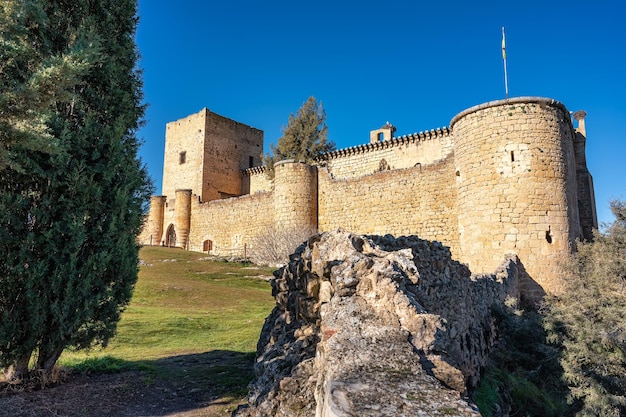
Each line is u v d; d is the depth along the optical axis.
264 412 5.30
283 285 8.00
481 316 10.70
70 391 7.28
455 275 8.52
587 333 11.54
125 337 12.12
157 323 13.84
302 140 41.28
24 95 6.49
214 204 38.56
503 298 13.65
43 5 7.93
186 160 46.78
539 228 17.05
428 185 24.73
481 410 7.45
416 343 4.12
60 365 8.59
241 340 12.05
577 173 23.44
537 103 17.91
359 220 27.56
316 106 42.59
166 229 42.75
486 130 18.36
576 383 11.04
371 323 4.32
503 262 15.93
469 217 18.62
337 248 6.07
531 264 16.84
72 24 8.41
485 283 11.86
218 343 11.78
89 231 7.89
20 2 6.96
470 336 8.92
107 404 6.68
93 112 8.38
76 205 7.64
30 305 7.00
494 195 17.75
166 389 7.50
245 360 9.67
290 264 7.81
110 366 8.84
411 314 4.36
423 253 7.07
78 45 7.11
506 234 17.27
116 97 8.76
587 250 16.73
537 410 9.77
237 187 47.66
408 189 25.53
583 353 11.29
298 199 29.58
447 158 24.06
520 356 11.74
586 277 15.28
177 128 48.38
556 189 17.39
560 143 17.88
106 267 8.16
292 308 7.23
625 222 17.45
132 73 9.57
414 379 3.26
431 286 6.88
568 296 14.35
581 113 24.25
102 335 8.23
